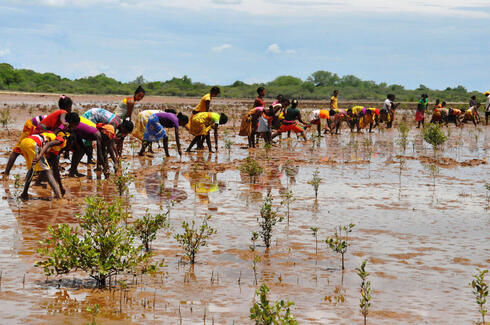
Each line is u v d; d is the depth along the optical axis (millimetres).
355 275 5918
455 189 11109
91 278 5691
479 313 4938
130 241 6004
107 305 4934
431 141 18875
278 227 7902
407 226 8062
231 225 7930
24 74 120375
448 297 5320
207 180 11625
